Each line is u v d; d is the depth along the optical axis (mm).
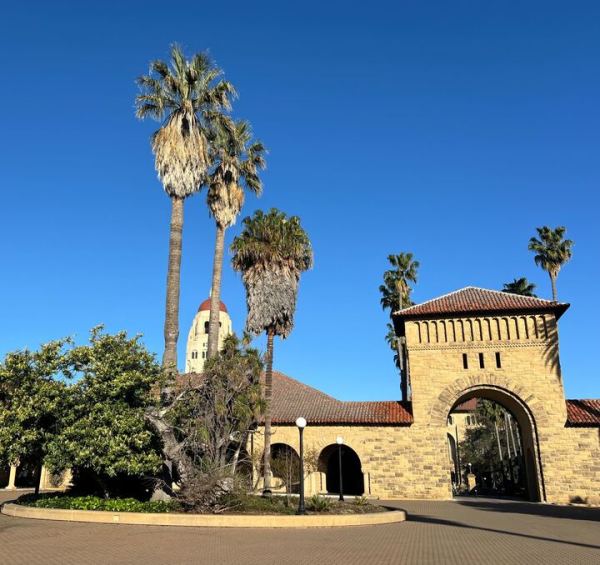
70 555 13078
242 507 21844
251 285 36562
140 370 23750
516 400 37219
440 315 39281
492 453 70375
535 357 37562
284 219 38094
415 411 38062
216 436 22984
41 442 23562
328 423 38875
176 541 15711
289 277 36688
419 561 12773
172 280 25766
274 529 19188
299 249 37094
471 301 40250
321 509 22422
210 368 24844
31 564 11898
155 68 27797
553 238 56938
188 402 24750
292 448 39094
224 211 32594
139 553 13500
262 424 38688
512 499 39344
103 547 14406
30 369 24078
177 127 26828
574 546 15516
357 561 12688
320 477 40438
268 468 33500
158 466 22875
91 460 21391
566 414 36219
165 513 20266
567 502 34500
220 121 30125
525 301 39250
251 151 35656
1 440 22547
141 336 24609
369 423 38250
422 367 38781
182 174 26531
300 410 41000
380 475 37281
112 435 21766
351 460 47844
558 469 35156
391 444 37719
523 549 14852
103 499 23234
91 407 22562
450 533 18469
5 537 16109
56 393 22906
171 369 24625
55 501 22766
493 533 18562
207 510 21203
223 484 21719
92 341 24359
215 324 31016
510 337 38250
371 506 24844
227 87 28891
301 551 14156
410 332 39688
